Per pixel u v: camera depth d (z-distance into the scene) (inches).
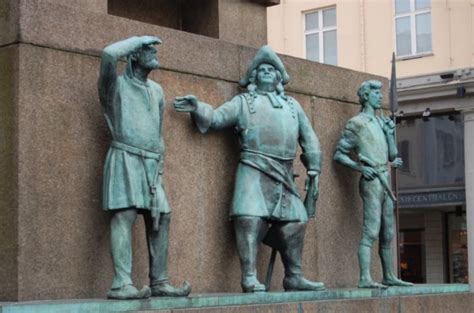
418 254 1031.6
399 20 1004.6
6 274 264.1
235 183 314.0
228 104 313.9
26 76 269.0
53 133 273.7
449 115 969.5
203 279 310.5
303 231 317.1
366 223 352.8
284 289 320.5
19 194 263.9
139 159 274.1
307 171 328.5
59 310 236.1
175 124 307.3
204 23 378.6
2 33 272.2
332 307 306.7
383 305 330.3
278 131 313.3
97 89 284.8
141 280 291.0
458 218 1005.2
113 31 292.4
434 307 356.5
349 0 1043.9
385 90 399.5
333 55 1058.1
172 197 304.2
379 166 355.6
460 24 960.3
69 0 313.1
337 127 369.7
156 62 279.3
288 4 1093.1
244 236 306.2
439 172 983.6
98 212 281.6
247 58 333.4
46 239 269.0
